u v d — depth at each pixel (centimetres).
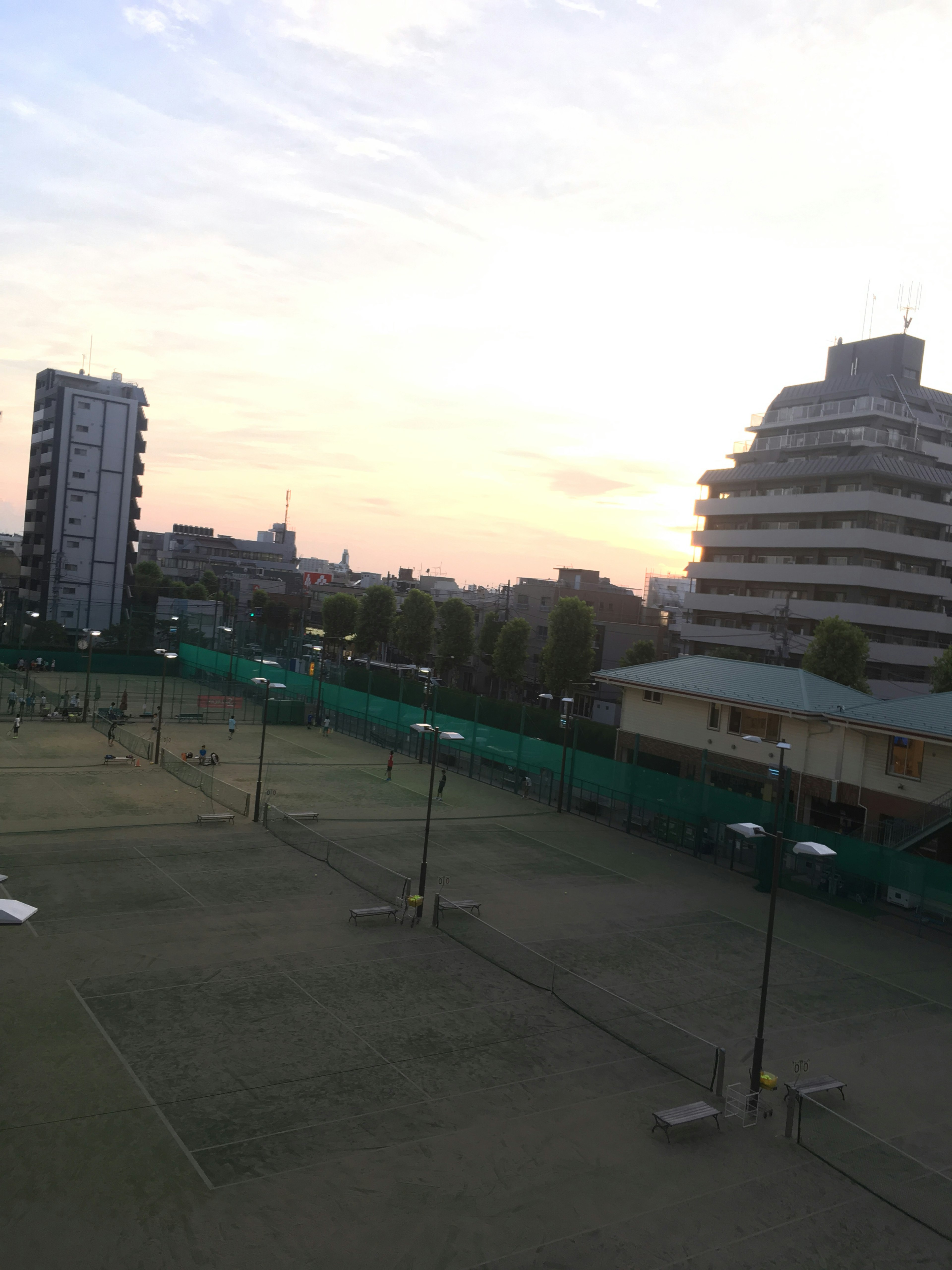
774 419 10881
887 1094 2139
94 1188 1519
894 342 10844
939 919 3500
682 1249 1491
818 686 4725
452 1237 1469
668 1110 1920
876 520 8800
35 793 4475
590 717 8262
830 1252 1517
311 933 2862
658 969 2836
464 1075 2022
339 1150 1688
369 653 10619
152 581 13838
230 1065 1980
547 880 3728
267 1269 1361
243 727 7262
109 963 2492
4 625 10081
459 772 6041
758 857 3909
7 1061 1914
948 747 3791
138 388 12206
